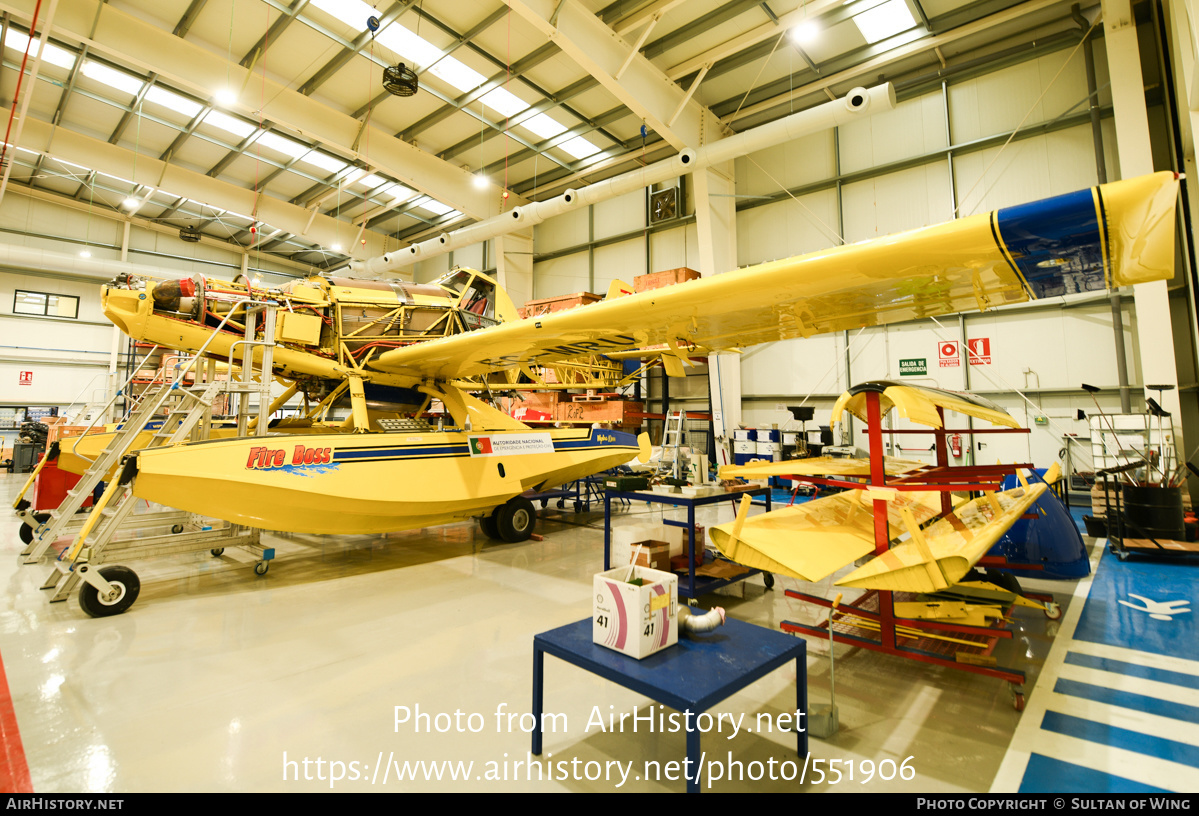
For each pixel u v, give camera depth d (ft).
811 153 32.09
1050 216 5.78
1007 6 23.79
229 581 12.73
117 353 44.65
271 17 24.68
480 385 20.04
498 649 8.76
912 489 7.77
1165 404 18.84
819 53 27.12
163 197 40.37
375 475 13.51
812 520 9.02
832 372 31.55
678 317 10.36
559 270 44.42
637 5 23.61
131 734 6.19
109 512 11.08
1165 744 6.00
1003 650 8.80
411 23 24.90
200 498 11.25
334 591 11.95
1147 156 19.85
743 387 35.14
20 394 41.11
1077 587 12.29
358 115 31.86
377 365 15.58
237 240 48.75
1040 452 25.34
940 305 9.25
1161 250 6.15
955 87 27.73
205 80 25.86
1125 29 20.24
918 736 6.24
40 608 10.63
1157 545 14.51
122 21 23.43
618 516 23.04
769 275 8.14
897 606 8.84
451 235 36.42
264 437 12.12
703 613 6.38
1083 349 24.50
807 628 8.77
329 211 43.88
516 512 17.51
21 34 24.38
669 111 28.09
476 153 36.50
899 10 24.23
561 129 33.35
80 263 38.14
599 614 5.79
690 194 36.50
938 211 28.02
